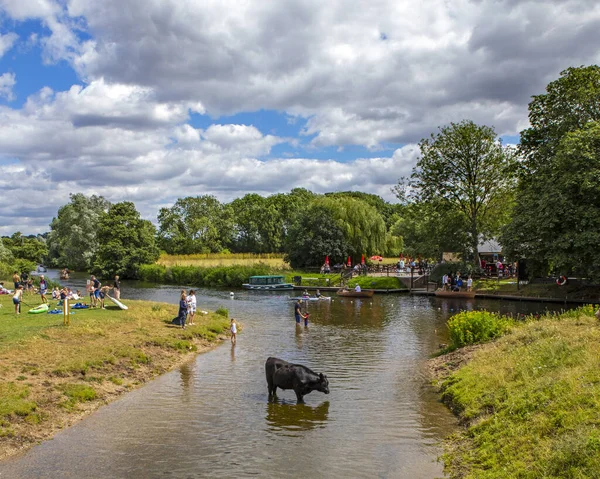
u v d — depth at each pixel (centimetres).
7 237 13488
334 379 1869
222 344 2583
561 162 3778
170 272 7531
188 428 1362
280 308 4228
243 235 12394
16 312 2870
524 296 4459
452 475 1028
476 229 5650
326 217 7169
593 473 803
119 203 8606
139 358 2031
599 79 4162
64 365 1758
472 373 1612
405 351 2377
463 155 5547
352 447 1213
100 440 1278
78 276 8538
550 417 1073
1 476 1073
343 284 5988
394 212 12838
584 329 1691
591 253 3547
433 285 5591
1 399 1405
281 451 1197
